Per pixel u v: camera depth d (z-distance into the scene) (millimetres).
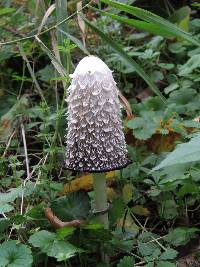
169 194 444
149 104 570
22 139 558
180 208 449
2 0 681
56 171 506
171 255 366
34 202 443
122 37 719
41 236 343
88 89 352
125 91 629
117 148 366
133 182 483
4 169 504
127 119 526
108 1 448
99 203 393
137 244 408
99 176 385
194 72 624
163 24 447
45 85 629
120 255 407
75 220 359
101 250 384
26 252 330
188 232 401
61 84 625
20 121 558
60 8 505
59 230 339
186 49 687
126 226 437
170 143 516
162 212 444
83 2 639
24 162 535
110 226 405
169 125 487
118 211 394
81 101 355
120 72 618
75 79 359
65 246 335
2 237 384
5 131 557
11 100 627
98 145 358
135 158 479
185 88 562
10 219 368
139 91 654
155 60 668
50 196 425
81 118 357
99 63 357
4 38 651
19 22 663
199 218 453
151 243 391
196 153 300
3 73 668
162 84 655
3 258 328
